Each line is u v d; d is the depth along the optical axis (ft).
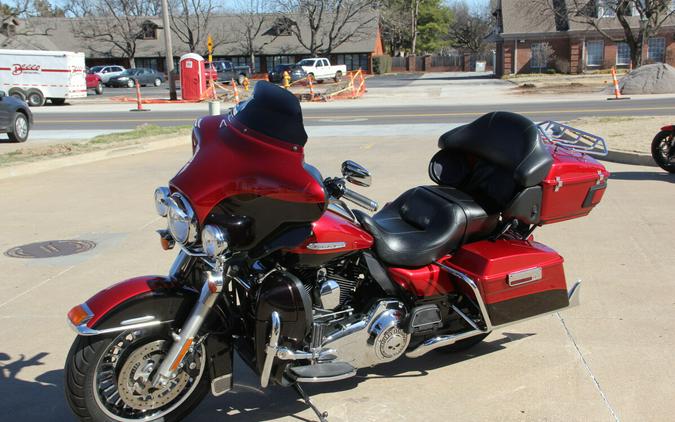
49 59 110.32
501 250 14.16
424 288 13.57
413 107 89.92
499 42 195.72
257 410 13.20
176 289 11.93
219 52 242.58
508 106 86.12
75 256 22.93
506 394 13.65
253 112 11.28
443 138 15.80
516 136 14.33
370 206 12.92
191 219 11.03
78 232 26.12
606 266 20.92
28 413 13.00
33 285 20.12
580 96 101.45
